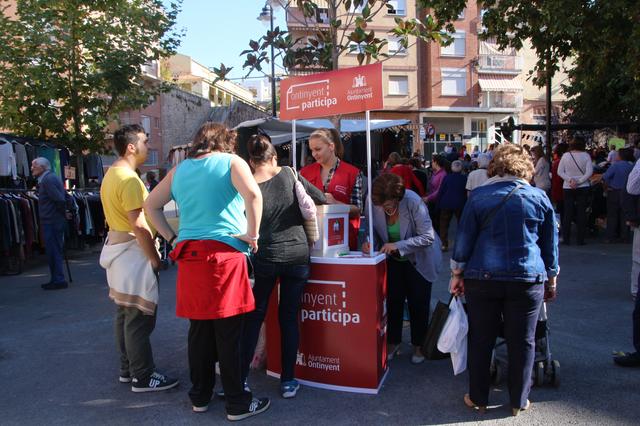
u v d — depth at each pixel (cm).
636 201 605
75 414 387
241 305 352
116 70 1280
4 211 918
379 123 1230
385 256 435
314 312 417
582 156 1023
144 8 1345
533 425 352
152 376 427
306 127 1132
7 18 1262
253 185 344
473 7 3831
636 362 443
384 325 429
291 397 403
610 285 723
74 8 1254
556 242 363
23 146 1093
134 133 418
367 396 404
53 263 830
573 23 1034
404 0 3516
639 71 1063
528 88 4022
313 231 401
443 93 3838
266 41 709
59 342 557
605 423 352
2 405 404
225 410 387
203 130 366
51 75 1234
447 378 436
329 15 712
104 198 413
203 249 344
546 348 407
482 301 358
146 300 409
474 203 358
